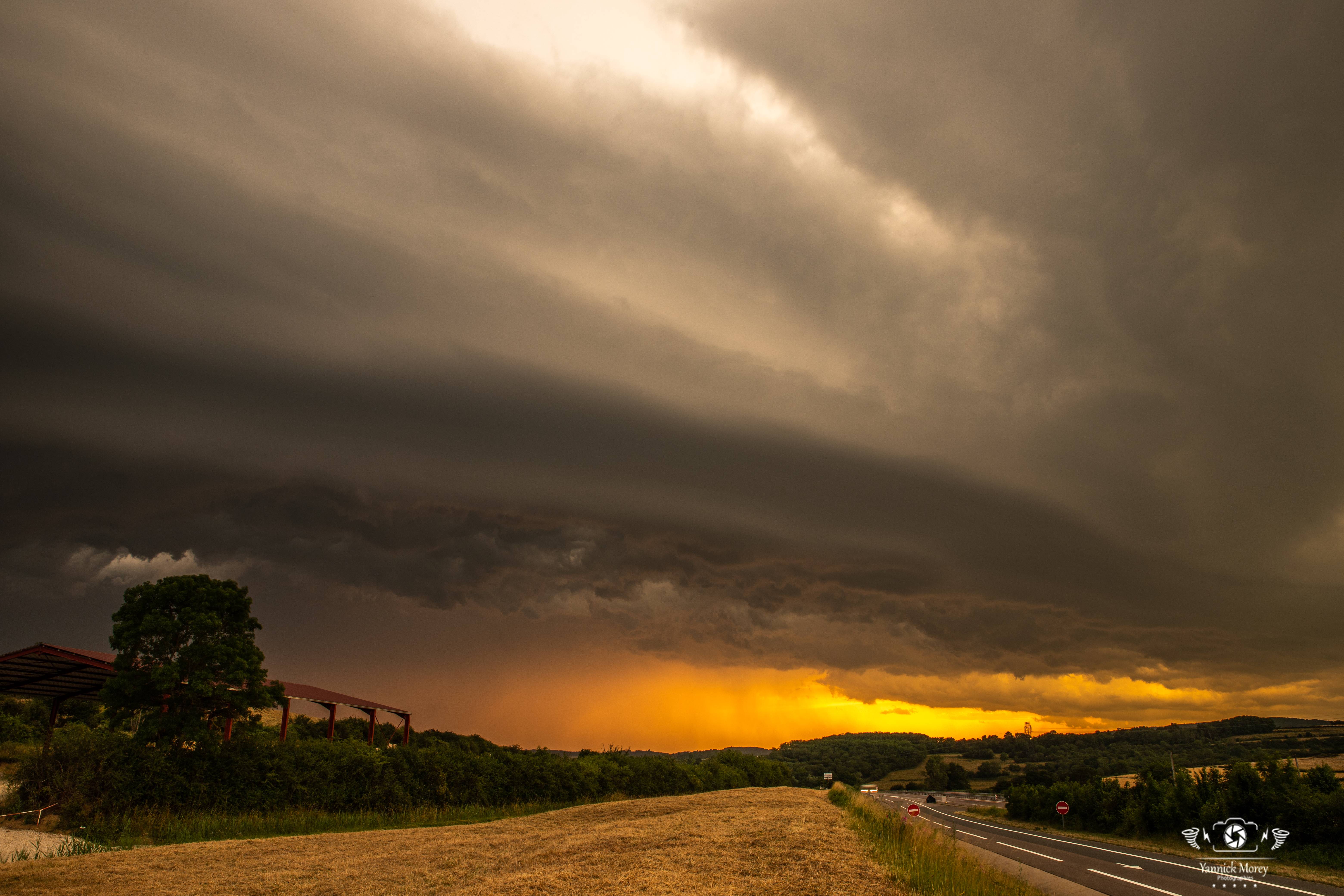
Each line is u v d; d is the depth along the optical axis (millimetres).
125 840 23781
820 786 148875
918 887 14703
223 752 30328
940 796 121750
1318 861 27375
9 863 18766
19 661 35500
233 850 21703
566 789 51031
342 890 16781
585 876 16297
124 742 28141
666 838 21266
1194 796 39438
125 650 31047
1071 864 27172
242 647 31891
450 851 21922
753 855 17875
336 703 48562
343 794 33938
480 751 67688
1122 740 196375
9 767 32656
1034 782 106500
